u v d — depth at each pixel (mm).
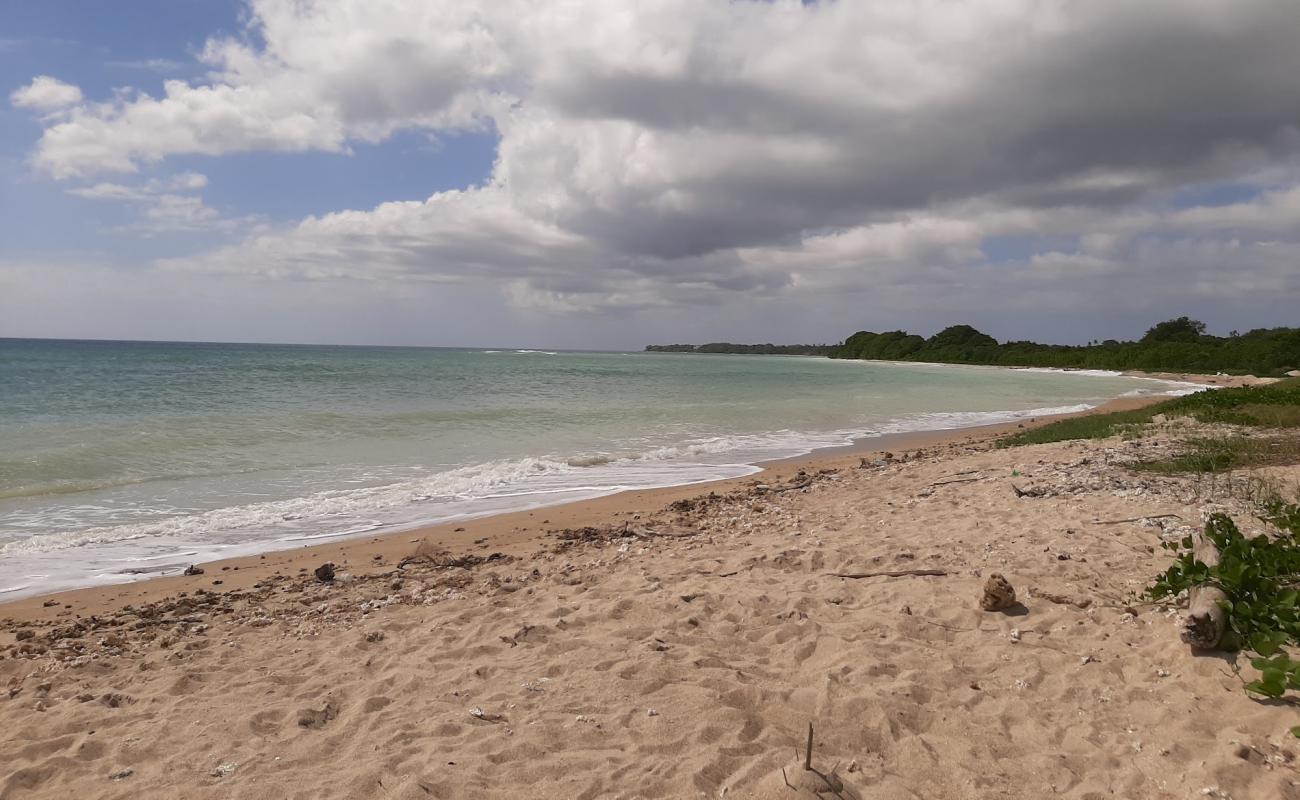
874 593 5914
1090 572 6020
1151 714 3793
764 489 12578
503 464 15273
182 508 11203
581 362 96062
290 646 5578
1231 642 4180
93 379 33938
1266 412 16516
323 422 20734
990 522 8023
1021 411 31562
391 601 6660
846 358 174250
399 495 12352
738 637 5215
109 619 6461
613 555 8109
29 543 9234
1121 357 92375
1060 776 3371
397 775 3609
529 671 4793
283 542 9492
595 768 3611
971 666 4543
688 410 28281
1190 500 8195
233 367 48812
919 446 19328
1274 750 3340
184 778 3686
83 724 4340
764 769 3498
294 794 3492
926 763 3543
